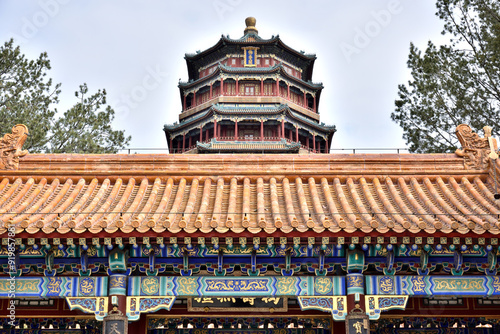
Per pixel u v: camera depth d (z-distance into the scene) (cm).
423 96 3922
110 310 1390
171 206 1562
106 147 4791
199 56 7394
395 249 1380
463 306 1559
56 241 1309
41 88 4241
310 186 1655
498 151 1716
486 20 3738
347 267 1405
